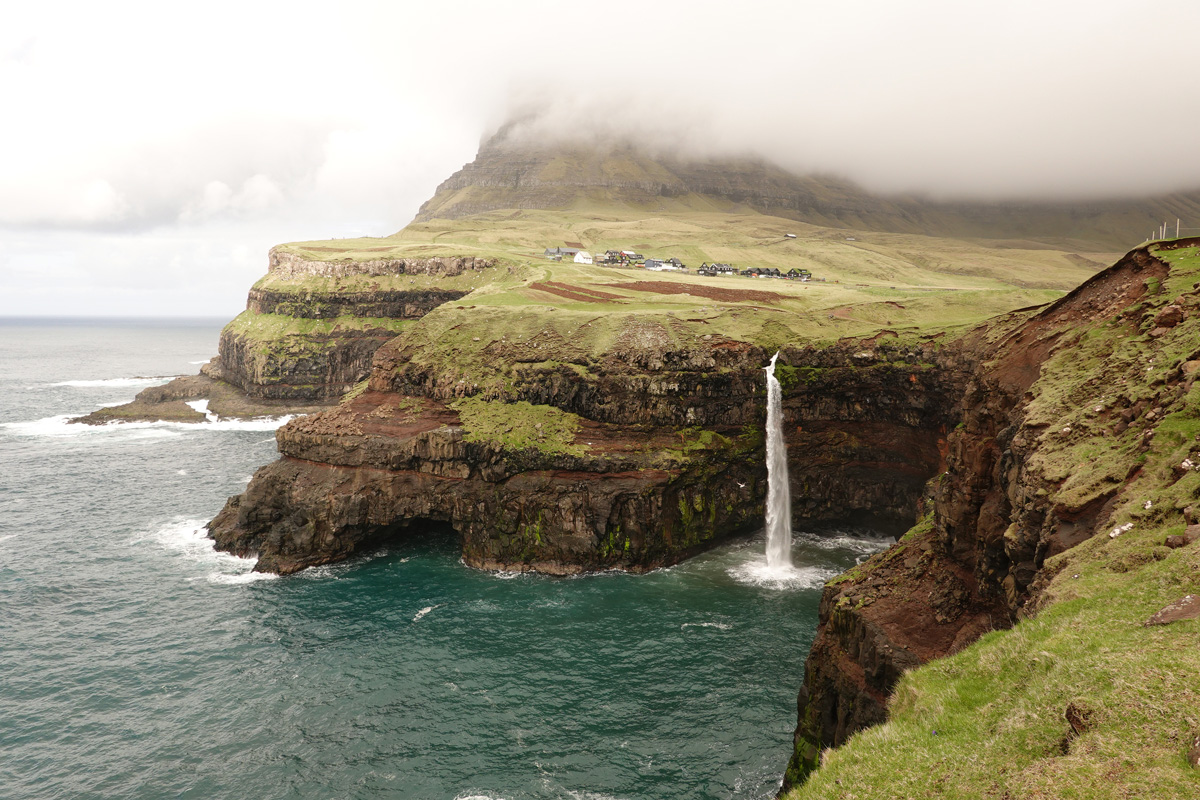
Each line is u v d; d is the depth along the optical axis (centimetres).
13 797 3922
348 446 7662
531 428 7662
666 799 3856
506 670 5169
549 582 6850
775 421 7931
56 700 4816
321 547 7356
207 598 6419
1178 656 1480
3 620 5928
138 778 4081
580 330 8638
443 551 7750
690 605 6262
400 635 5712
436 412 8194
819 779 1817
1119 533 2155
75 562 7194
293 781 4047
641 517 7112
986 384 4147
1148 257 3769
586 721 4553
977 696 1884
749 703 4719
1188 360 2652
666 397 7681
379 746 4338
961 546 3859
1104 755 1327
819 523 8244
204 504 9131
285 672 5166
